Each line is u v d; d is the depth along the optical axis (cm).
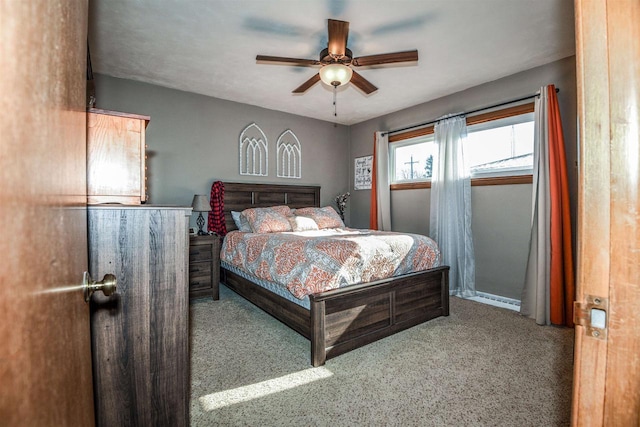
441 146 395
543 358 221
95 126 151
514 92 337
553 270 287
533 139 320
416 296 278
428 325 280
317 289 224
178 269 121
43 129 45
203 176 410
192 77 351
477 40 270
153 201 376
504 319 297
